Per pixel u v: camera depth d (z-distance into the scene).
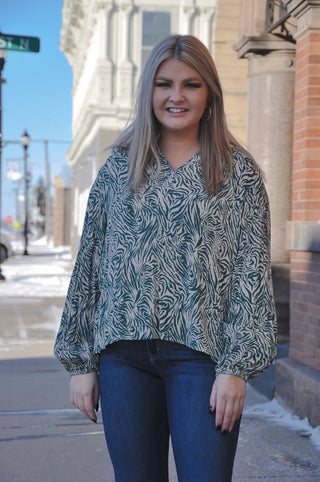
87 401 1.98
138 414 1.87
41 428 4.54
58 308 11.31
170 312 1.88
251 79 7.16
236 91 10.88
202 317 1.86
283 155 7.08
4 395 5.45
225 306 1.92
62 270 21.72
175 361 1.86
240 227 1.95
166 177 1.95
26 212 35.31
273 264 7.00
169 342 1.86
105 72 19.81
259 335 1.87
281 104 7.02
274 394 5.20
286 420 4.64
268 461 3.82
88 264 2.04
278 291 6.99
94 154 21.33
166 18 19.94
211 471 1.77
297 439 4.21
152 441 1.89
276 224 7.13
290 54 6.94
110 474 3.69
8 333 8.72
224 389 1.79
